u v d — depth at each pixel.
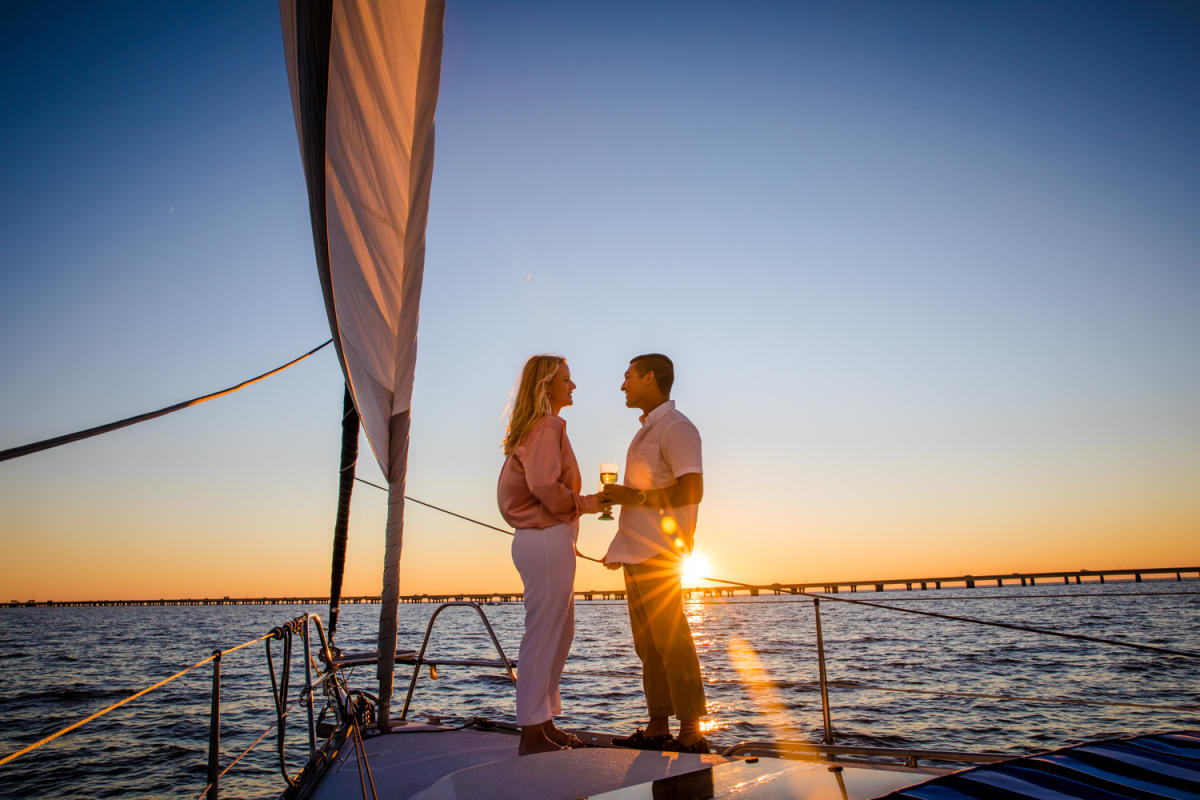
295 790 2.50
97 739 16.47
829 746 2.53
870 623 66.12
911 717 16.77
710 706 18.70
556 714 2.71
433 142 2.32
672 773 2.09
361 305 2.44
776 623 69.00
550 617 2.70
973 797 1.33
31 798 11.33
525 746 2.57
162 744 15.57
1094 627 50.59
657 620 2.67
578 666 30.36
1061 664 28.75
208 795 2.20
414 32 2.02
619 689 22.89
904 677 25.27
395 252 2.47
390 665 3.64
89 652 46.59
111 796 11.38
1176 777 1.39
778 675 26.58
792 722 15.95
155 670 33.22
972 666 28.78
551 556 2.73
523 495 2.83
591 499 2.80
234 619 120.12
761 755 2.56
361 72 1.98
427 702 17.30
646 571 2.74
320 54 1.85
